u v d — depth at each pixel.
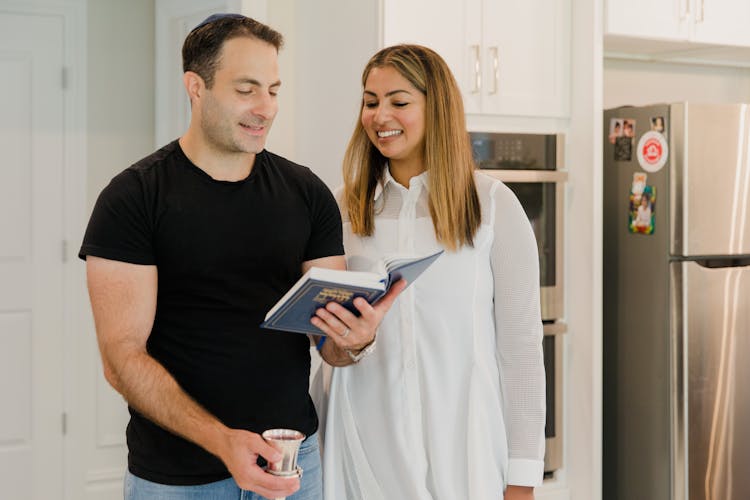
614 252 3.22
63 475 3.73
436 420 1.90
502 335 1.95
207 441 1.50
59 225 3.69
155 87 3.79
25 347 3.67
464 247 1.90
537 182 3.04
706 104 2.96
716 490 3.07
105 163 3.76
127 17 3.75
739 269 3.06
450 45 2.86
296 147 3.25
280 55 3.21
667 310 3.01
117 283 1.58
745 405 3.10
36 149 3.65
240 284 1.66
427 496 1.89
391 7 2.73
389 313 1.91
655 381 3.07
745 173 3.03
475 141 2.91
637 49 3.51
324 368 2.06
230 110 1.58
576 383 3.11
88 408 3.75
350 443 1.93
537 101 3.03
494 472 1.91
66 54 3.67
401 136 1.88
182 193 1.63
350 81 2.88
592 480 3.07
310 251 1.78
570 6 3.08
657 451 3.07
